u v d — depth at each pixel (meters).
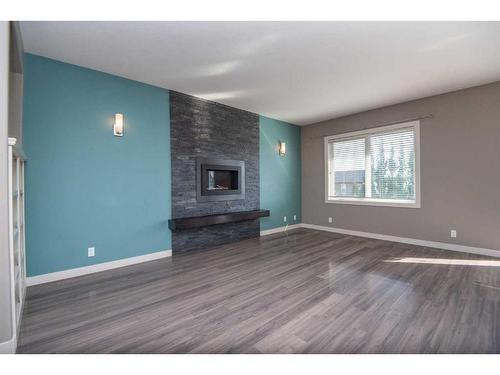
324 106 4.70
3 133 1.58
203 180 4.30
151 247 3.66
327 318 2.04
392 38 2.49
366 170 5.05
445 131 4.02
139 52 2.73
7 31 1.60
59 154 2.89
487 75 3.37
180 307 2.24
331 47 2.65
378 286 2.65
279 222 5.72
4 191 1.59
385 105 4.63
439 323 1.95
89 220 3.10
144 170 3.59
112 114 3.28
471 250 3.82
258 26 2.29
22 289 2.26
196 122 4.20
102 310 2.19
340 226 5.49
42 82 2.78
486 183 3.68
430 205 4.21
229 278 2.92
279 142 5.72
